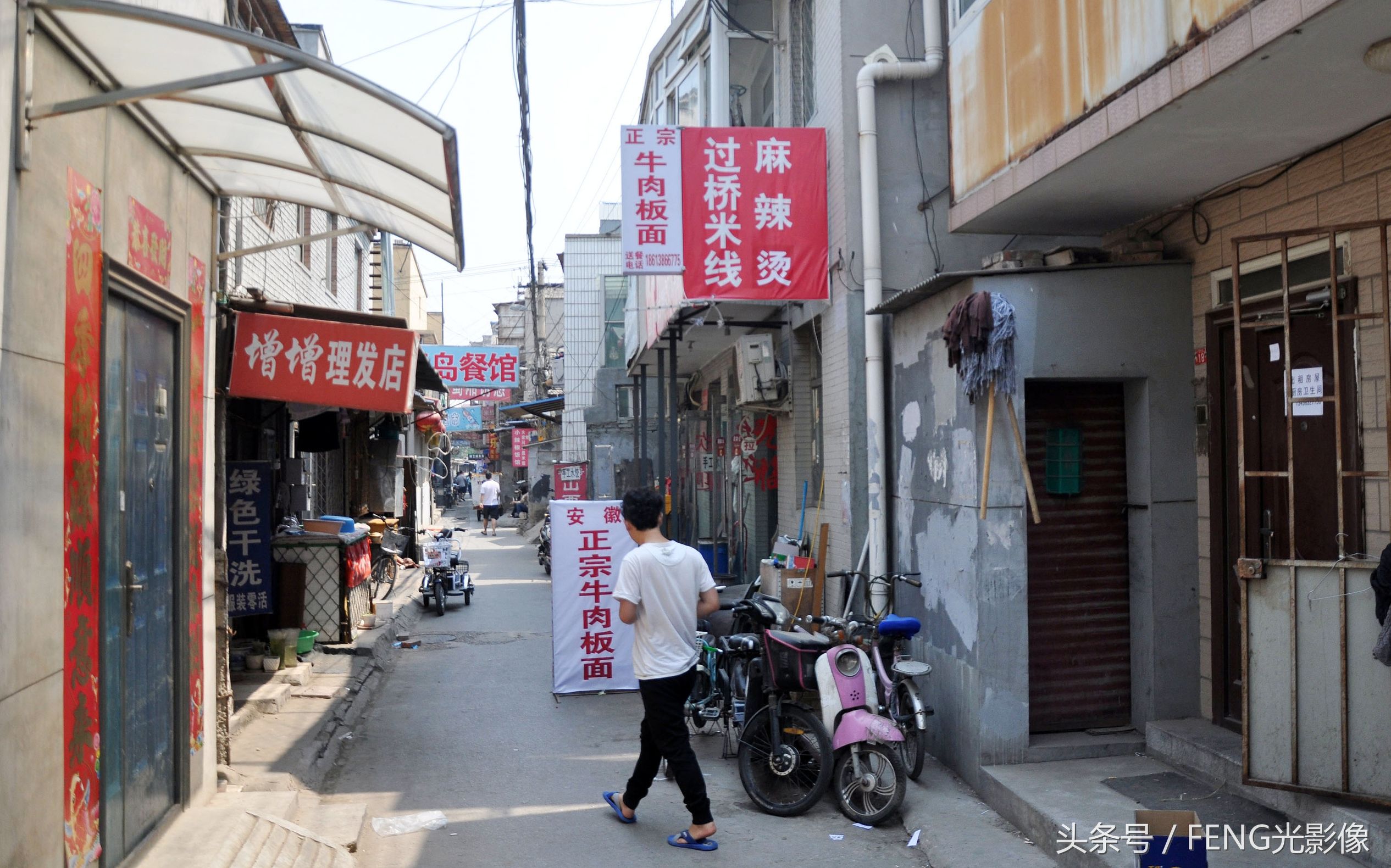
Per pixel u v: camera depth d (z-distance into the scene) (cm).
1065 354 598
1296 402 507
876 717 541
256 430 953
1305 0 356
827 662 561
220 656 581
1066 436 628
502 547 2608
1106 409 634
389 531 1572
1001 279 601
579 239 2648
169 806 467
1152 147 498
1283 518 536
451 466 4894
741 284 826
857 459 811
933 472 666
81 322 362
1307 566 449
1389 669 427
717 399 1514
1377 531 470
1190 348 608
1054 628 623
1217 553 581
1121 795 516
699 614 529
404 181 450
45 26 329
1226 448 581
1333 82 414
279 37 822
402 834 523
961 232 685
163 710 460
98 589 377
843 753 555
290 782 573
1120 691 630
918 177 818
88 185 371
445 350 2619
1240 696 557
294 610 948
